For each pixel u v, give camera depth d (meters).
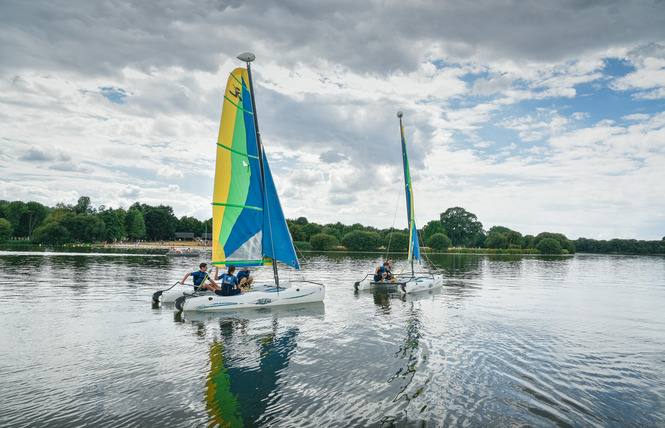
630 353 10.86
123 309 15.77
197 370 8.86
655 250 134.88
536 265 55.91
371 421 6.54
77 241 117.94
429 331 12.94
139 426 6.22
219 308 15.88
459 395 7.68
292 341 11.41
